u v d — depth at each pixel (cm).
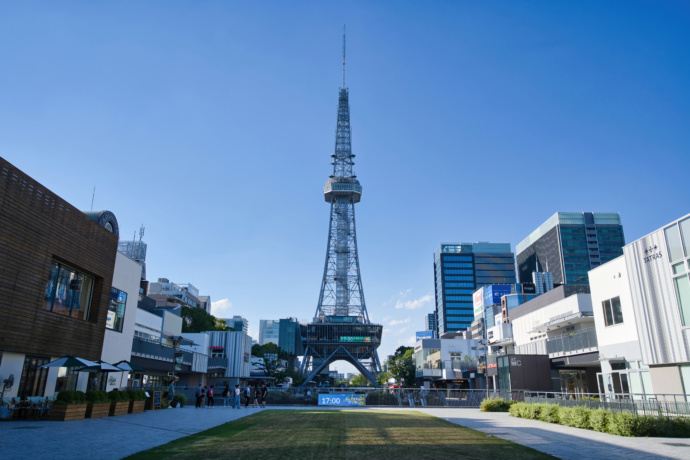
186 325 12412
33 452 1545
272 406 5206
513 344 8006
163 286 19375
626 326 3759
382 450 1694
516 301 15488
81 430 2194
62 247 3222
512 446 1814
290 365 19462
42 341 3016
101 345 3772
